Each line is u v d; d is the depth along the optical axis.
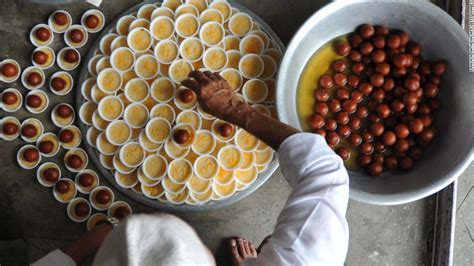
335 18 1.28
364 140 1.35
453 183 1.40
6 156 1.34
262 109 1.35
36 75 1.33
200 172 1.32
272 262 0.73
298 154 0.81
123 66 1.33
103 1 1.38
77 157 1.32
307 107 1.36
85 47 1.37
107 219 1.28
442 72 1.32
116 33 1.35
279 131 0.86
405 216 1.46
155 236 0.61
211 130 1.33
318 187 0.77
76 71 1.36
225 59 1.35
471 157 1.20
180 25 1.35
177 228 0.63
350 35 1.37
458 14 1.43
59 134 1.33
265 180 1.35
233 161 1.33
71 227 1.35
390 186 1.28
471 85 1.24
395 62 1.32
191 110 1.33
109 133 1.31
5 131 1.31
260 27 1.38
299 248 0.73
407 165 1.33
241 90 1.36
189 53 1.35
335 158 0.81
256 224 1.41
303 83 1.36
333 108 1.34
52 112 1.33
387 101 1.36
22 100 1.35
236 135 1.33
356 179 1.33
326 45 1.37
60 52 1.35
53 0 1.30
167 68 1.34
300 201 0.77
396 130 1.32
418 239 1.46
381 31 1.34
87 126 1.33
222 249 1.39
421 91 1.33
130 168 1.32
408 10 1.27
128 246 0.59
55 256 1.12
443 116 1.33
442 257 1.44
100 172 1.35
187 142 1.31
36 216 1.35
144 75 1.33
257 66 1.36
